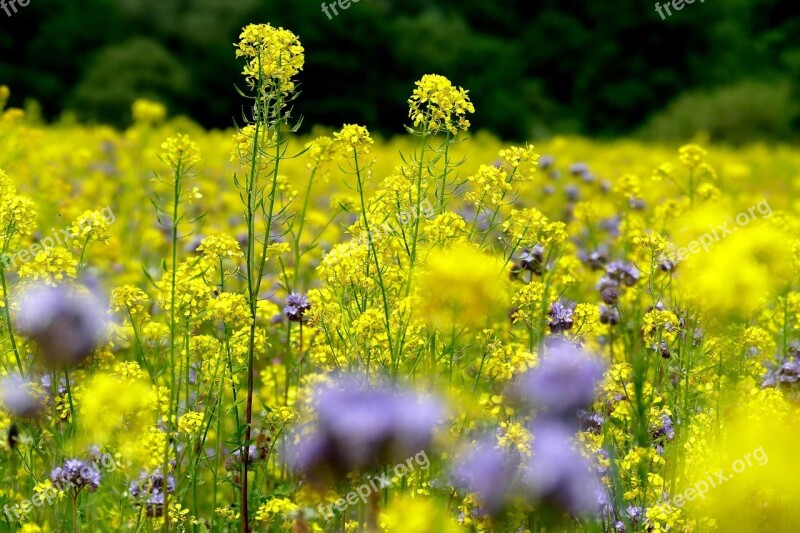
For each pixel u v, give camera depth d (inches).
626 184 388.8
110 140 799.1
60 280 215.2
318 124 2021.4
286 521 194.5
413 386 179.5
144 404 213.3
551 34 2583.7
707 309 199.6
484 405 190.2
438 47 2305.6
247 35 209.9
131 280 380.2
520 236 227.0
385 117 2100.1
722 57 2385.6
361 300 222.2
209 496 243.1
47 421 218.7
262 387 288.7
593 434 200.5
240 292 237.6
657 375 240.8
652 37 2445.9
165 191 538.6
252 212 209.6
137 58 1904.5
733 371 220.5
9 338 216.5
